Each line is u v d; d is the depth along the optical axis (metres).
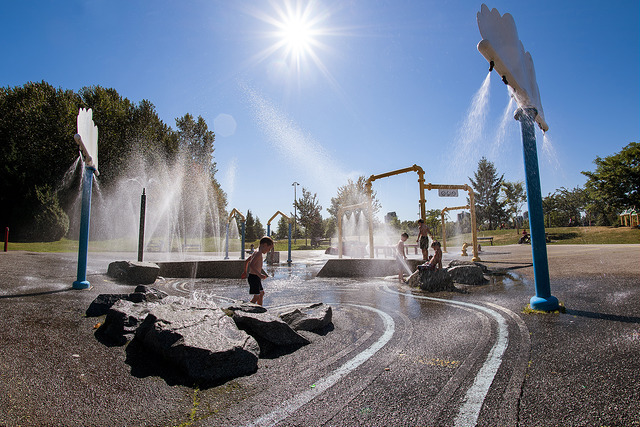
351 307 6.21
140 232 10.13
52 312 4.66
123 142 37.91
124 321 3.88
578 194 65.56
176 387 2.80
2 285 6.62
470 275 8.73
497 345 3.66
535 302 5.15
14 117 32.38
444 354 3.48
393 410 2.39
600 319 4.44
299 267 16.02
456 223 66.69
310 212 43.84
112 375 2.97
